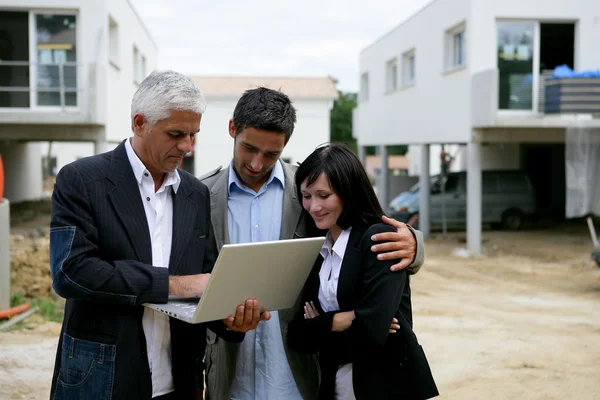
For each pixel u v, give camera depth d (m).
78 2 13.56
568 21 14.77
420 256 2.63
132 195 2.48
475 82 14.42
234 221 3.01
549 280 12.02
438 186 18.92
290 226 2.99
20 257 10.23
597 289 11.11
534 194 18.78
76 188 2.38
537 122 13.68
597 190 13.45
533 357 6.91
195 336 2.64
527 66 14.63
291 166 3.18
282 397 2.93
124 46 16.78
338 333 2.66
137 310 2.45
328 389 2.80
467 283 11.86
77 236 2.33
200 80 33.56
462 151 23.94
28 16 13.65
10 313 7.93
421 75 18.16
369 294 2.55
